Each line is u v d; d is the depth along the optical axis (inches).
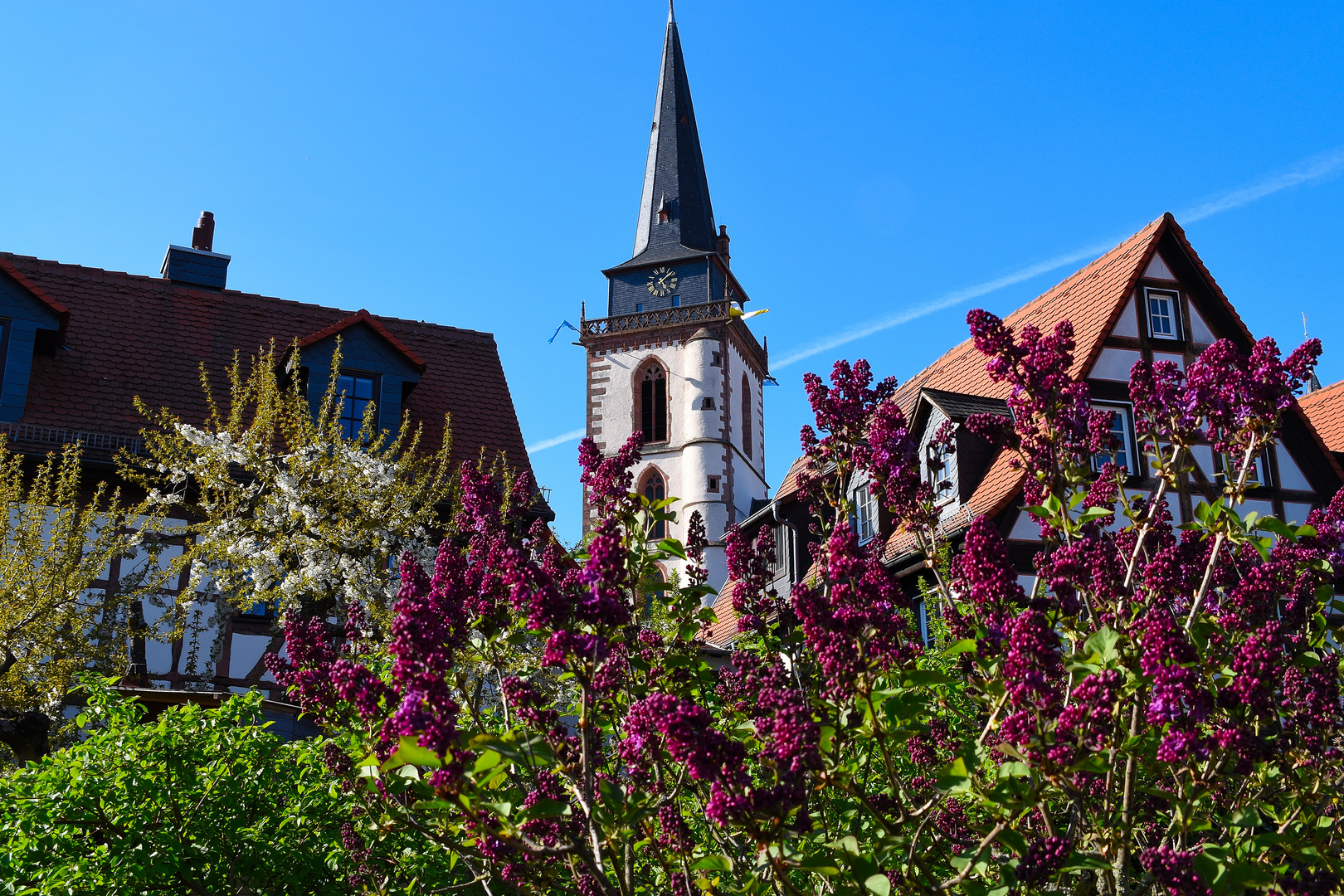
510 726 195.8
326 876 315.3
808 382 245.1
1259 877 162.1
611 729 203.9
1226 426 217.0
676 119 2598.4
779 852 153.0
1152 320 773.9
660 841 195.2
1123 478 227.0
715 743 152.3
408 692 148.3
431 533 796.0
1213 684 189.3
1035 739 155.6
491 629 196.1
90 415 798.5
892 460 230.2
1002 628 175.3
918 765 220.4
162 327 889.5
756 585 230.2
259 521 713.6
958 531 660.7
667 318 2386.8
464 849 193.5
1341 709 219.9
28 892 270.8
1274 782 220.8
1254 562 237.9
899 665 191.9
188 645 717.9
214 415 768.3
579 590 182.9
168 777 307.6
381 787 180.4
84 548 712.4
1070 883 210.4
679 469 2308.1
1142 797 216.4
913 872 172.6
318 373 865.5
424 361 935.7
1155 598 198.1
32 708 632.4
